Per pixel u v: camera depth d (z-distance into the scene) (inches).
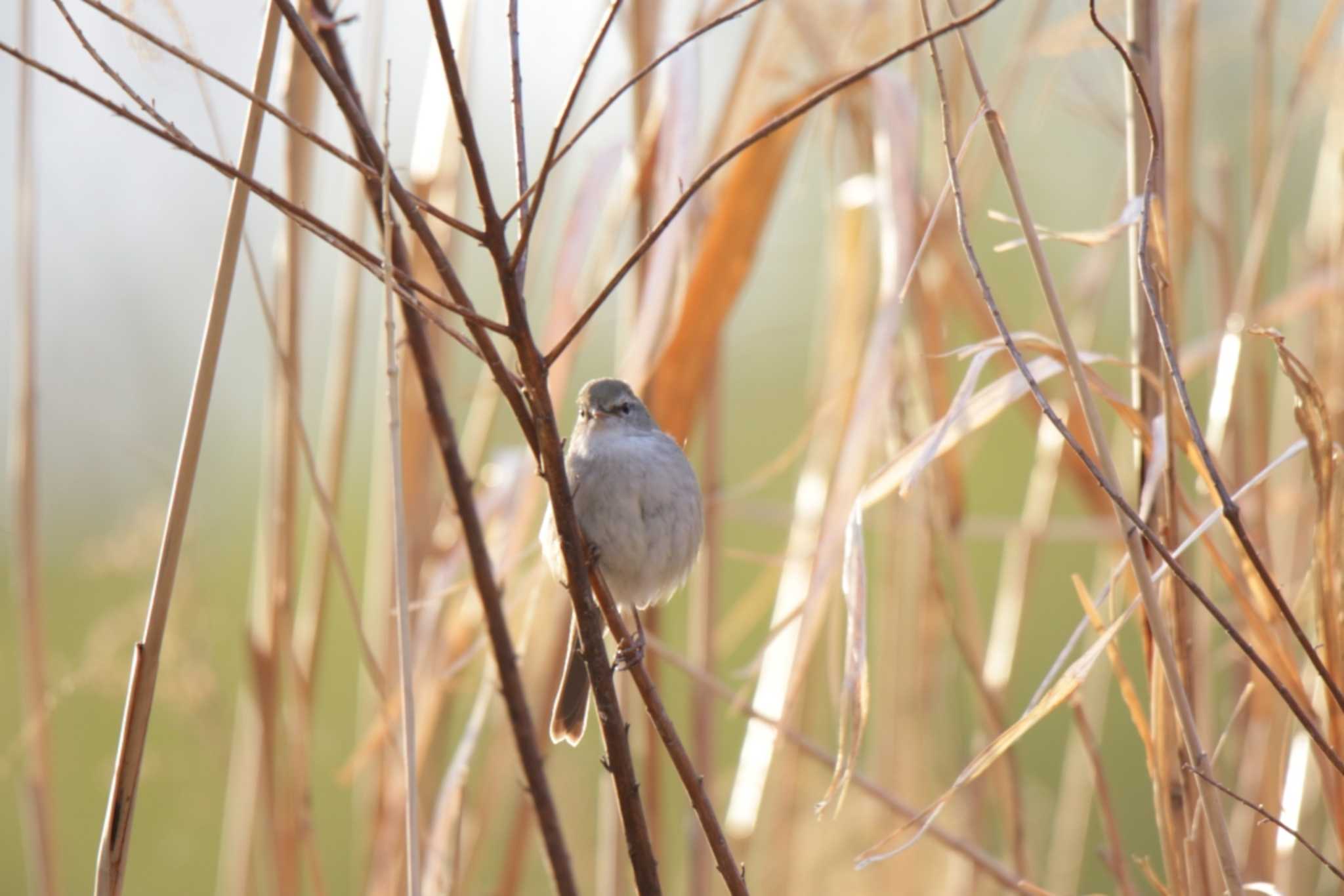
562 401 321.7
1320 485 243.4
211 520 709.3
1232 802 358.6
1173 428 258.8
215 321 221.8
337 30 280.5
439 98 328.5
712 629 375.2
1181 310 339.9
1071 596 682.2
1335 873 216.4
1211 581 385.4
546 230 367.2
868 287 379.9
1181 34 343.9
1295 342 418.3
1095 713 430.3
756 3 203.2
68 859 594.6
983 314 372.2
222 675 577.6
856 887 401.4
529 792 290.8
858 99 367.6
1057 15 450.6
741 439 808.3
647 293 305.7
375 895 334.0
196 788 515.5
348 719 677.3
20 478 335.0
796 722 402.9
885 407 337.1
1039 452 402.6
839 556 269.1
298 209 197.5
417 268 339.0
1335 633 247.4
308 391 573.6
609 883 358.6
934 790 397.7
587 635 229.1
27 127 327.3
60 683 342.0
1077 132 655.8
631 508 322.3
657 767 359.3
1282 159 351.9
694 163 307.9
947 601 350.0
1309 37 401.4
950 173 217.8
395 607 331.0
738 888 239.1
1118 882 279.4
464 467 288.4
